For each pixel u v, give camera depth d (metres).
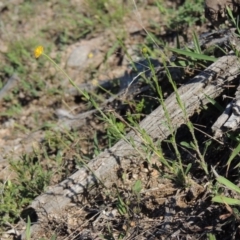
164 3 8.62
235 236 4.74
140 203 5.39
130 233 5.20
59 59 8.38
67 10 9.40
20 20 9.62
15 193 6.01
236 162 5.27
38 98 7.83
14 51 8.80
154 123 5.57
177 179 5.38
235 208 4.76
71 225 5.52
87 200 5.60
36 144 6.96
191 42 6.46
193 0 7.74
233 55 5.60
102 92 7.43
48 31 9.12
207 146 5.31
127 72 7.33
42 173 6.13
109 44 8.38
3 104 7.98
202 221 4.97
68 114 7.36
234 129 5.06
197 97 5.54
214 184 5.21
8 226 5.86
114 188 5.61
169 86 6.34
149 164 5.63
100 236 5.19
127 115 5.95
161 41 7.58
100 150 6.34
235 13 6.15
